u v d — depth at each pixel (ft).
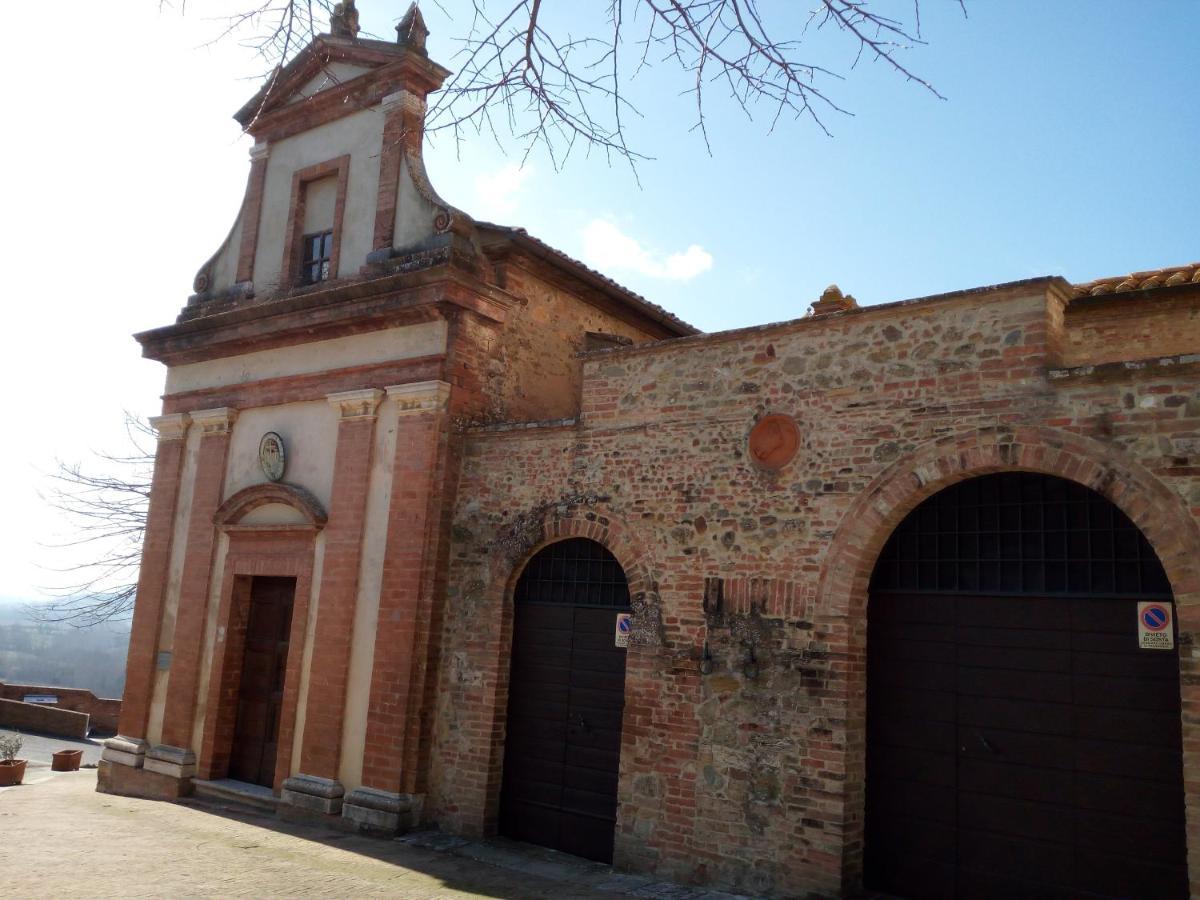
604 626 34.45
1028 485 26.37
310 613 41.06
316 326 42.96
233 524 45.29
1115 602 24.56
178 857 31.37
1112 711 24.23
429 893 27.84
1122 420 24.00
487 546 37.11
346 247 43.83
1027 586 25.99
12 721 81.46
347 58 45.44
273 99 48.32
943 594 27.40
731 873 28.55
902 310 28.17
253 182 49.39
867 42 12.58
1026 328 25.94
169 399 50.44
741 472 30.78
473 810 35.24
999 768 25.76
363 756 37.37
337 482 40.91
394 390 39.81
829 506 28.66
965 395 26.68
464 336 39.52
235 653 44.86
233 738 44.57
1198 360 22.85
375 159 43.73
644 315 50.03
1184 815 22.59
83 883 27.30
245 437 46.37
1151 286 34.55
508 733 36.11
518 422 37.78
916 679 27.53
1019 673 25.81
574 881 29.91
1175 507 22.85
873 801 27.73
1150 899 23.03
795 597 28.86
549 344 44.34
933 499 28.04
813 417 29.53
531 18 13.79
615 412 34.47
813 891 26.89
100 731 87.66
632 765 31.32
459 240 40.16
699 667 30.40
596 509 34.22
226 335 46.88
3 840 33.06
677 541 31.81
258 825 37.65
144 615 48.37
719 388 31.91
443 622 37.65
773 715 28.63
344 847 33.68
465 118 14.89
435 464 38.22
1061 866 24.39
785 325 30.50
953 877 26.03
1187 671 22.09
